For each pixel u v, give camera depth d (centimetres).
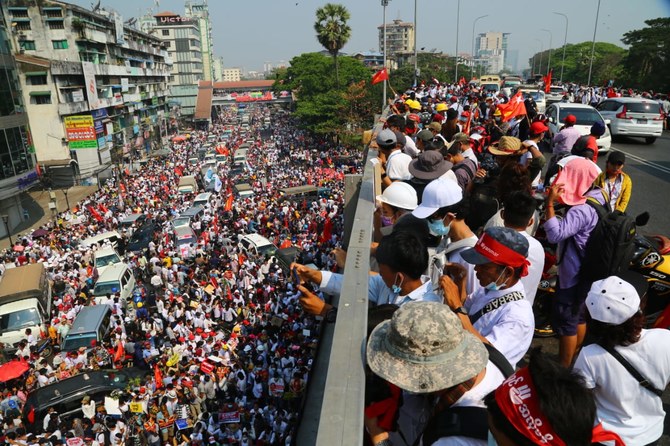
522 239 275
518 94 1104
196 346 1870
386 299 310
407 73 8331
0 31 3756
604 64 9031
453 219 357
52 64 5012
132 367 1800
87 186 5534
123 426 1466
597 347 269
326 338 429
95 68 5944
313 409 394
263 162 6147
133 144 7350
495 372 213
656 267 494
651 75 4997
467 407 194
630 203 944
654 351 256
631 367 258
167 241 3170
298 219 3347
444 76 10031
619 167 553
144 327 2056
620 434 265
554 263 528
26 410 1523
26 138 4059
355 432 150
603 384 265
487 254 274
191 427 1528
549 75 3023
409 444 230
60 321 2116
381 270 279
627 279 431
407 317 192
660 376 257
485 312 289
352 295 241
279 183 4678
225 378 1642
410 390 183
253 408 1470
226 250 2939
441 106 1347
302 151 6888
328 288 303
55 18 5562
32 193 5209
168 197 4453
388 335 197
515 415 161
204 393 1598
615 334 258
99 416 1536
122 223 3600
